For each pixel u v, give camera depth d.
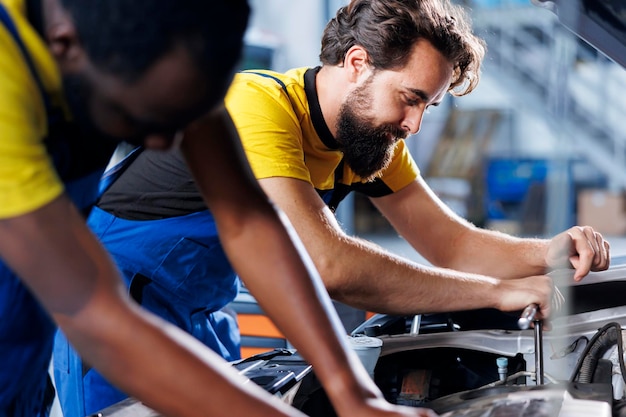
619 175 6.06
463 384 1.43
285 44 5.24
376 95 1.56
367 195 1.96
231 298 1.81
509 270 1.79
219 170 0.95
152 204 1.64
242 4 0.69
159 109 0.69
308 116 1.64
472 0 6.51
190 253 1.66
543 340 1.41
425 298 1.46
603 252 1.60
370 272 1.45
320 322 0.92
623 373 1.18
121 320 0.71
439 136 7.29
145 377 0.71
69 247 0.71
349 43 1.58
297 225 1.47
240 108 1.54
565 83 1.29
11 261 0.71
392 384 1.39
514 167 6.93
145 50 0.65
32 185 0.70
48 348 1.05
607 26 1.10
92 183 1.00
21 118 0.71
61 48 0.69
